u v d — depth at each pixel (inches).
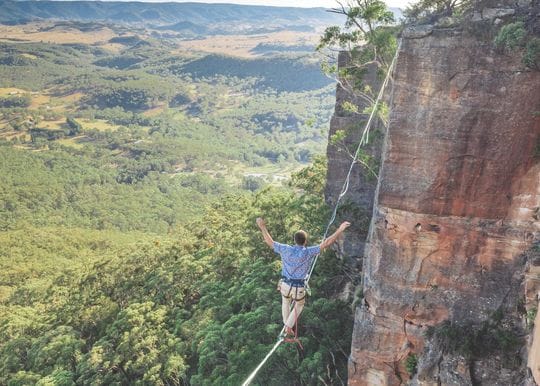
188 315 1684.3
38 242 5014.8
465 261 820.0
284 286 455.2
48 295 2439.7
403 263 858.1
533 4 740.0
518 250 784.9
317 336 1259.2
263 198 2236.7
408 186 830.5
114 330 1636.3
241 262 1711.4
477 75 756.0
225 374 1200.8
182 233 2979.8
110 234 5556.1
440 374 820.6
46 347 1676.9
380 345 901.8
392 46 1384.1
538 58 707.4
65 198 7770.7
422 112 800.3
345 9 1448.1
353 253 1485.0
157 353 1466.5
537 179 758.5
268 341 1248.2
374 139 1530.5
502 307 799.1
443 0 869.2
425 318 855.1
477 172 785.6
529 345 748.0
